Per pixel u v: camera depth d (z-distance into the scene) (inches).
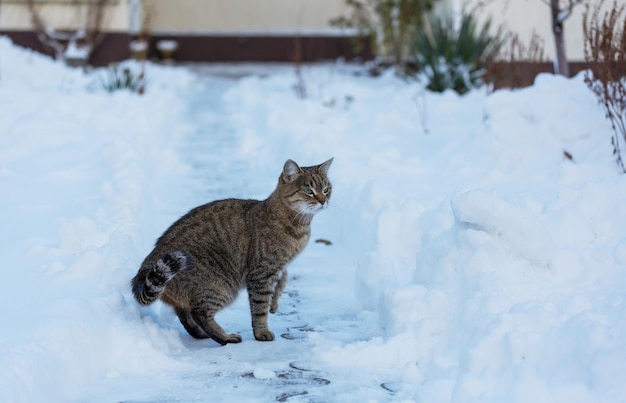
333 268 288.5
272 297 237.1
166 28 898.1
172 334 214.2
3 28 701.3
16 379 158.7
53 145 405.1
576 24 513.0
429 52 592.1
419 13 730.8
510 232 210.5
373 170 361.4
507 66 481.7
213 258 216.4
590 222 233.3
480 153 355.3
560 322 180.5
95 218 282.4
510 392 165.6
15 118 440.5
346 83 660.7
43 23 701.9
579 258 208.4
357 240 298.7
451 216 258.8
